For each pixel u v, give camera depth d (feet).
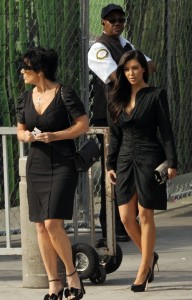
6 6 93.66
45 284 74.43
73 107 66.80
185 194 120.06
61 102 67.00
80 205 100.48
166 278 77.66
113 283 76.13
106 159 74.08
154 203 70.64
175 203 117.08
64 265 72.54
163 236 97.25
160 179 69.87
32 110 67.31
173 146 70.44
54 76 67.87
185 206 115.24
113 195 75.46
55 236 66.85
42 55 67.00
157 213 111.34
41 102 67.26
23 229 74.38
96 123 92.22
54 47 96.73
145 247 71.77
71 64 98.53
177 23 116.78
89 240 96.22
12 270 82.02
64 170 66.64
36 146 67.10
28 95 68.13
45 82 67.46
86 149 67.31
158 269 80.07
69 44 98.37
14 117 95.04
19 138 67.72
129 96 71.15
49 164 66.74
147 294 71.97
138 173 70.95
